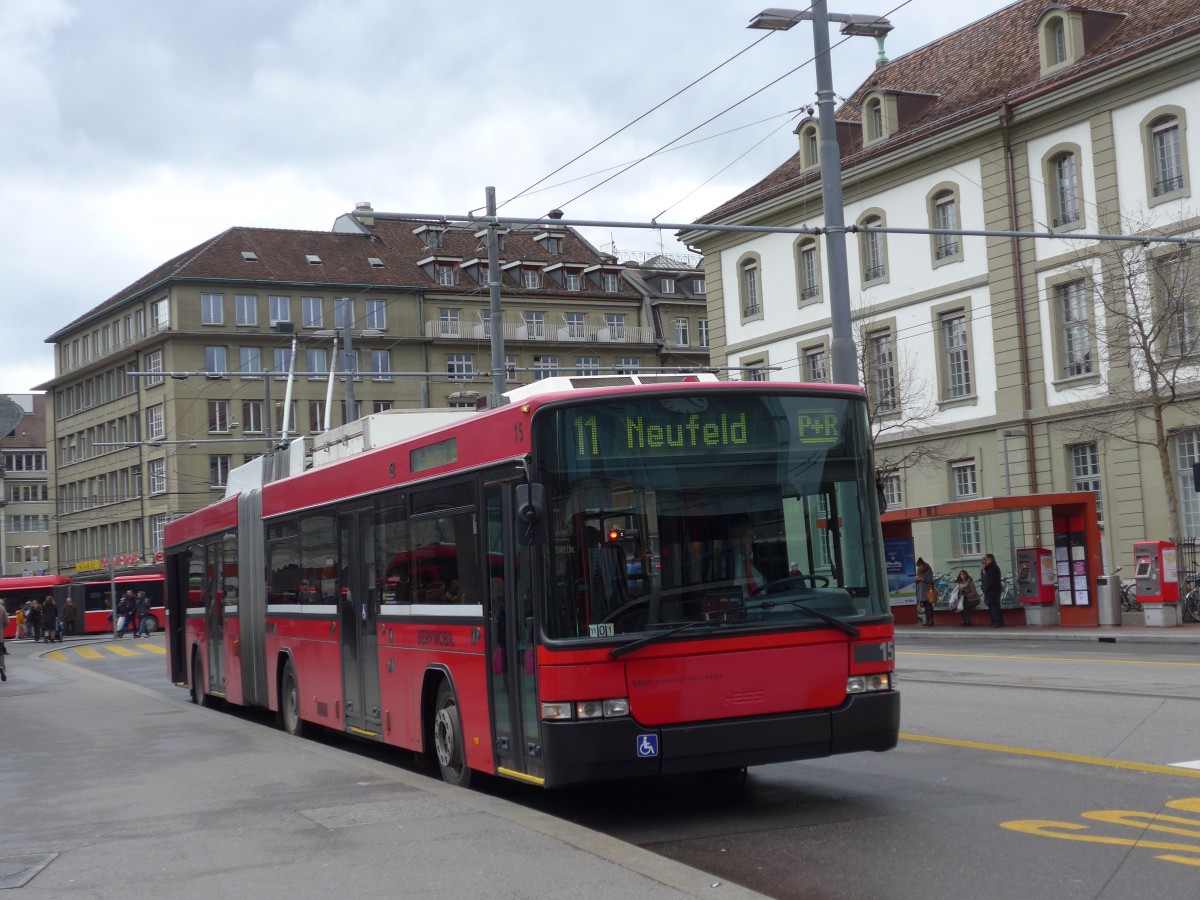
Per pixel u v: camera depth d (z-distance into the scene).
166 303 83.25
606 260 93.12
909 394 42.88
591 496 9.23
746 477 9.48
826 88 20.67
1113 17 38.44
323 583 14.71
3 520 131.75
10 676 35.19
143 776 12.04
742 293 50.09
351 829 8.68
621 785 11.28
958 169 41.25
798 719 9.28
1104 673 18.14
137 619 65.25
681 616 9.20
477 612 10.47
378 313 85.31
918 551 42.09
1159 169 35.41
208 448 82.38
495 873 7.24
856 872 7.61
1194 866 7.27
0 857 8.52
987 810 9.12
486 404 12.10
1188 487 34.97
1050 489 38.69
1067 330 38.41
